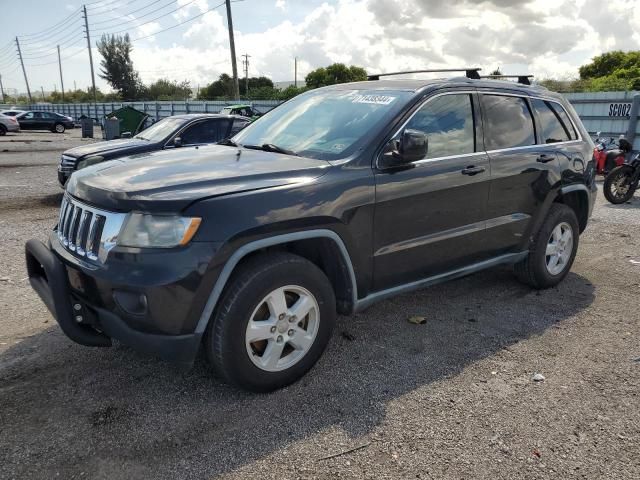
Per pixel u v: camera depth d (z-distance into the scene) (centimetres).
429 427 291
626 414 306
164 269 269
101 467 255
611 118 1302
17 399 309
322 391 323
